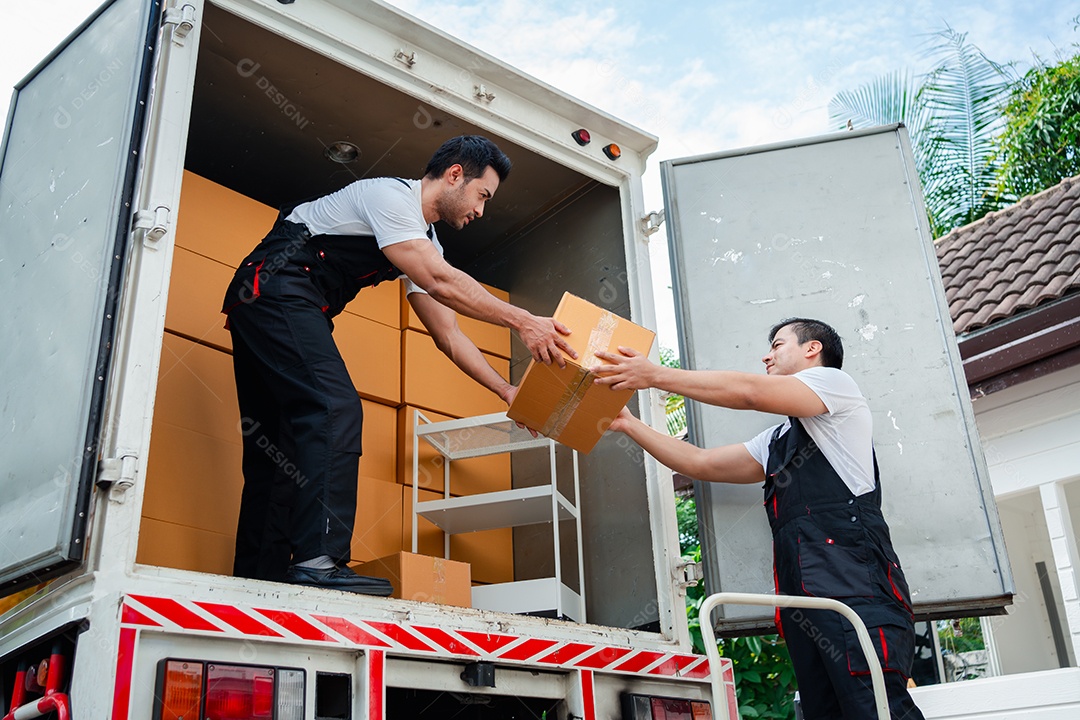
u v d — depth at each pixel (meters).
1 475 2.08
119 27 2.38
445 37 2.85
